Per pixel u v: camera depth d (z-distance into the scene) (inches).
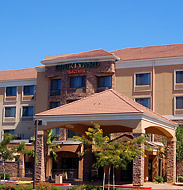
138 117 1220.5
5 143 1314.0
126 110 1245.1
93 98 1401.3
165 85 1964.8
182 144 1752.0
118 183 1448.1
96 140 1060.5
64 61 2144.4
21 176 1984.5
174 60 1957.4
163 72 1977.1
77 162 2047.2
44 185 1146.0
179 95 1929.1
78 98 2102.6
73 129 1486.2
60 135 2103.8
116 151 1036.5
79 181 1589.6
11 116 2452.0
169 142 1555.1
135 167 1225.4
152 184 1448.1
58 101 2183.8
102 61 2075.5
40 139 1362.0
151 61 2000.5
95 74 2076.8
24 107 2425.0
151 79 1993.1
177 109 1926.7
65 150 1995.6
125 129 1530.5
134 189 1184.8
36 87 2320.4
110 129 1556.3
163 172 1823.3
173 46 2161.7
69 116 1315.2
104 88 2065.7
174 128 1568.7
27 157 2062.0
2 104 2479.1
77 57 2126.0
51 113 1362.0
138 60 2018.9
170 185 1432.1
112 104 1314.0
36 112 2237.9
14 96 2458.2
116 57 2044.8
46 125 1362.0
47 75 2203.5
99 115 1268.5
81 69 2103.8
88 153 1598.2
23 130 2399.1
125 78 2044.8
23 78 2448.3
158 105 1963.6
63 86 2153.1
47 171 1908.2
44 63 2204.7
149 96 1984.5
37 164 1350.9
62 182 1513.3
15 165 2006.6
